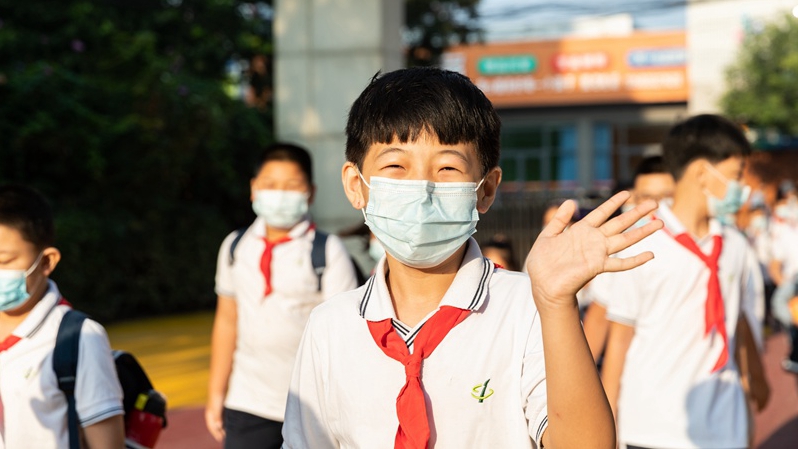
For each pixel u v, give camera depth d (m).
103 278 13.51
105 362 3.09
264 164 4.70
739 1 31.44
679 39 32.47
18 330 3.07
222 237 15.91
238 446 4.58
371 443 2.06
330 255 4.60
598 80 33.22
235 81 18.38
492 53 33.94
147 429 3.32
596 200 9.04
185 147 14.59
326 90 11.33
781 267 11.55
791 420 8.16
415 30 21.02
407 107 2.00
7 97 13.10
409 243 1.99
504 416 2.03
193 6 17.56
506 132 34.31
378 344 2.07
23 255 3.09
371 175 2.06
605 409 1.79
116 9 16.78
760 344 4.29
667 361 3.84
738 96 28.31
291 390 2.25
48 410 3.04
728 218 4.43
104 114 14.10
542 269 1.79
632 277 3.90
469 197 2.02
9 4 15.22
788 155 29.45
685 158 3.98
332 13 11.30
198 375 10.03
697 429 3.78
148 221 14.52
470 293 2.07
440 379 2.03
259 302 4.54
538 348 2.02
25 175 13.28
